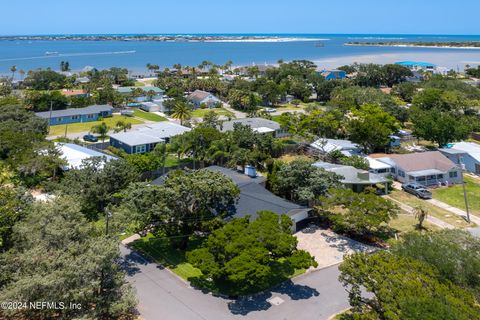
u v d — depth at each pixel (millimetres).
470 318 19781
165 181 37625
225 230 30297
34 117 81000
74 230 25906
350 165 59688
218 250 29750
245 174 52000
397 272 23234
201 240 39031
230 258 28891
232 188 37719
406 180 58312
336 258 36156
